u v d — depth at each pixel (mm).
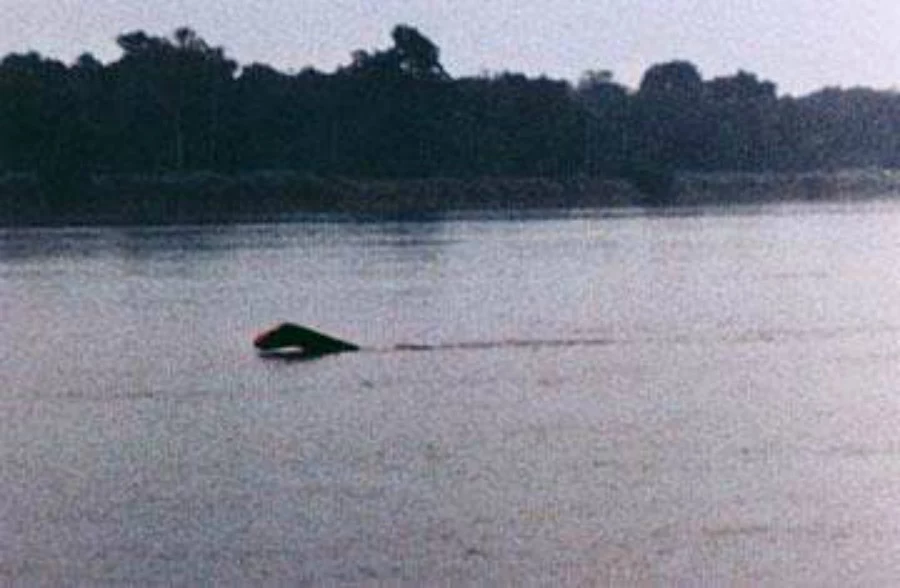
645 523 93188
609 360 165625
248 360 167125
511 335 187625
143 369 161625
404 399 139125
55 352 176625
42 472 109875
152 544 89625
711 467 108375
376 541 89625
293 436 121875
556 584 81938
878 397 139625
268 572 84000
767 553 86938
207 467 110562
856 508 96562
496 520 94000
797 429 123312
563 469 107875
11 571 84812
